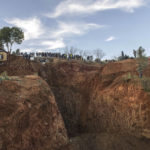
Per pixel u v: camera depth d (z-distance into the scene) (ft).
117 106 59.36
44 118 36.65
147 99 50.85
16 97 34.86
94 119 67.51
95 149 47.57
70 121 76.43
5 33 103.76
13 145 26.45
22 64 95.04
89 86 85.30
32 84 45.39
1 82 38.19
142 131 47.24
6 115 28.76
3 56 90.63
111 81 75.10
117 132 54.34
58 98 87.81
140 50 63.98
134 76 64.03
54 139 35.99
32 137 30.76
